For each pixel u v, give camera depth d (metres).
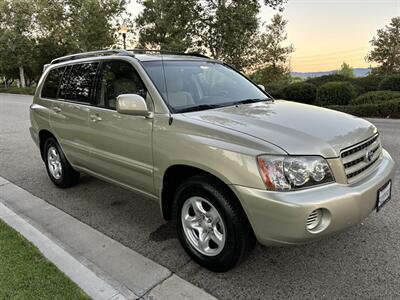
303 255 3.25
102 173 4.18
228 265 2.90
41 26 35.78
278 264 3.13
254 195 2.54
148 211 4.38
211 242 3.06
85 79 4.32
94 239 3.68
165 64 3.75
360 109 12.51
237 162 2.62
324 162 2.60
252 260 3.20
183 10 19.41
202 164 2.81
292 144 2.59
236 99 3.79
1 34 37.16
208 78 3.94
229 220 2.77
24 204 4.66
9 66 38.62
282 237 2.52
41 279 2.82
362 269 3.00
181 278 2.98
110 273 3.06
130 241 3.65
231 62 24.34
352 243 3.41
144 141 3.33
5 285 2.75
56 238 3.72
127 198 4.79
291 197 2.46
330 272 2.98
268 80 34.75
